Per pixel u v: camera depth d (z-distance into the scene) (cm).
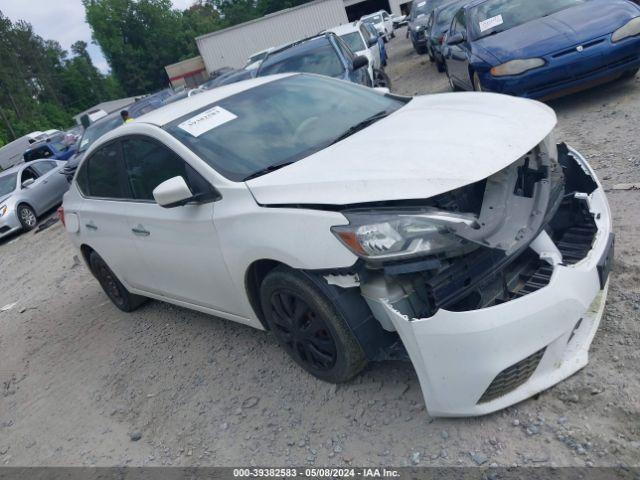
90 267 556
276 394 345
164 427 357
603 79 641
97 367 473
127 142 418
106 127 1302
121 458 343
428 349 250
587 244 296
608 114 623
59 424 409
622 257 351
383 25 2889
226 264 338
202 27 7969
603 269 272
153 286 459
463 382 248
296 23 2816
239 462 302
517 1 775
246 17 7712
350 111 390
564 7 723
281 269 305
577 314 257
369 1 4869
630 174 463
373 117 374
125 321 546
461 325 240
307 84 429
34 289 789
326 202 273
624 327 294
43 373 506
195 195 338
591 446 238
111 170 449
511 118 313
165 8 7912
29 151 1909
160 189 324
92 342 528
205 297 393
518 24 734
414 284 264
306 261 279
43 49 9344
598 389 261
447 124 315
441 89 1073
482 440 258
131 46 7944
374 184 267
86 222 493
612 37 612
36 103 8200
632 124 570
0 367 557
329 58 855
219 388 373
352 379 328
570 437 245
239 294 348
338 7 2777
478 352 241
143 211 407
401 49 2261
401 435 278
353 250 258
